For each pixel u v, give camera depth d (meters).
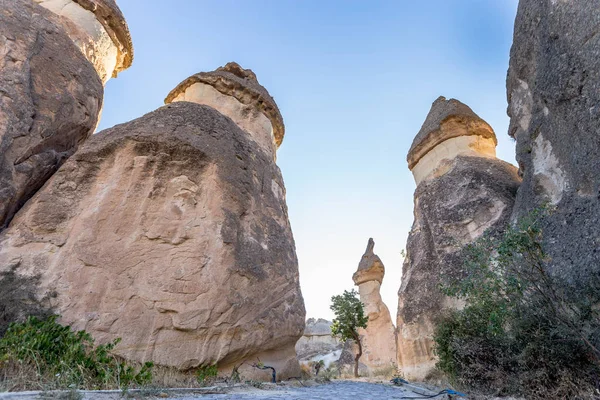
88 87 10.91
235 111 15.28
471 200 14.20
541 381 5.88
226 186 10.38
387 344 27.41
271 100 16.66
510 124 11.89
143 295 8.20
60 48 10.52
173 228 9.16
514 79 11.58
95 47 13.71
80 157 9.22
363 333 28.83
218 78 15.66
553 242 7.42
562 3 8.25
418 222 17.14
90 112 10.84
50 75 9.83
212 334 8.53
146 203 9.20
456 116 17.70
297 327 10.82
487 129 17.48
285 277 11.07
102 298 7.84
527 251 5.74
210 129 11.23
